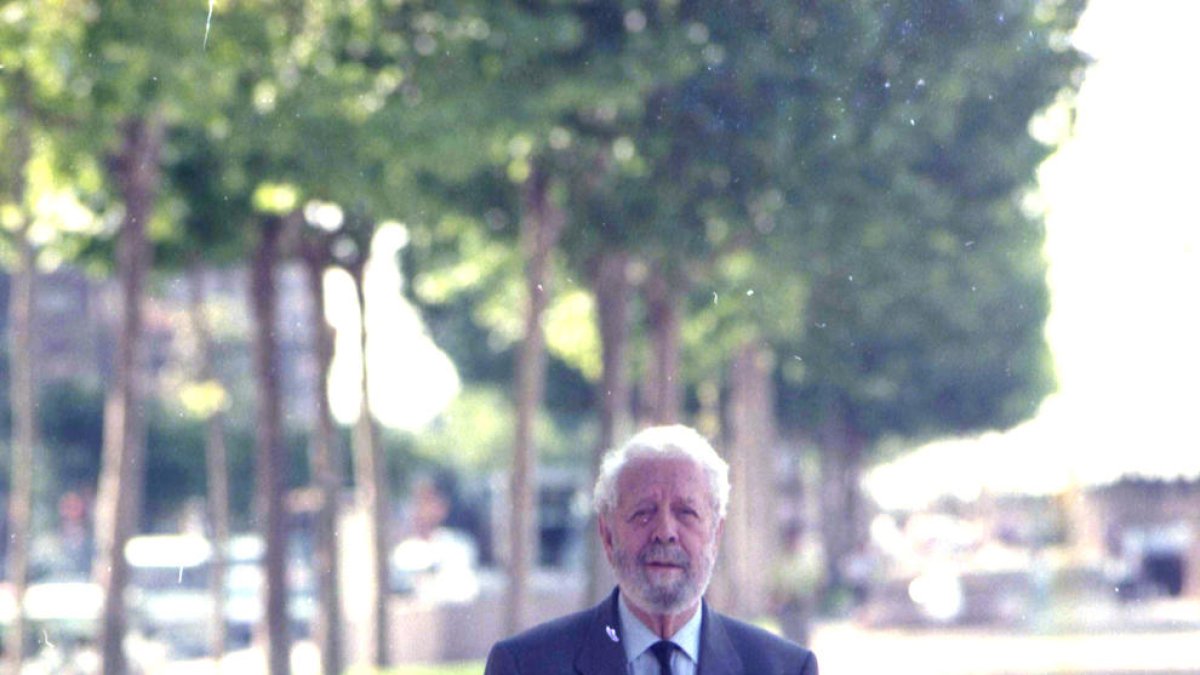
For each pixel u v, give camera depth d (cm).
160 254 3131
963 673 3572
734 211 2378
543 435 9950
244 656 4550
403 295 3988
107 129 2623
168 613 4747
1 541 6406
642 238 2536
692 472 751
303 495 4162
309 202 2936
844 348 4094
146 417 6862
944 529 6838
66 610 3941
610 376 3344
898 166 2258
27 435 3186
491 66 2392
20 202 2794
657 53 2066
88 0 2328
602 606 767
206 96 2430
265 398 3288
